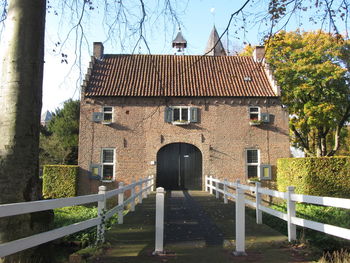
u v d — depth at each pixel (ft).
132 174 60.03
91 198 19.06
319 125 75.05
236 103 61.87
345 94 71.46
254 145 61.26
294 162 52.65
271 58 70.23
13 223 16.79
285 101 72.64
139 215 32.94
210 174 60.49
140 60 69.67
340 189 49.98
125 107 61.05
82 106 60.80
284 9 20.17
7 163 16.94
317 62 71.05
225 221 29.37
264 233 23.98
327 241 25.95
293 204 21.33
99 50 69.10
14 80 17.40
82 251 18.38
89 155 60.08
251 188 30.45
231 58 71.56
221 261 16.97
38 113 18.42
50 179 58.54
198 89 62.08
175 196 51.31
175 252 18.76
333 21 19.99
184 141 60.85
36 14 18.26
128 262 16.75
